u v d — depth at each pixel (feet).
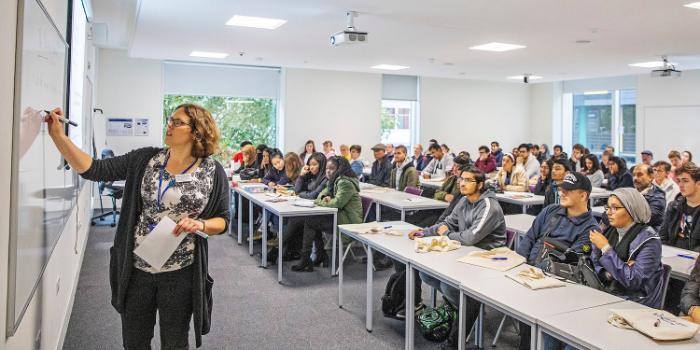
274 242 17.65
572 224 9.26
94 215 25.58
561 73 33.83
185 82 30.96
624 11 16.48
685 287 7.36
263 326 11.42
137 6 16.48
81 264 15.93
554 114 40.09
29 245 5.31
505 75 35.50
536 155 32.94
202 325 7.23
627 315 6.16
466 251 9.94
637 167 14.61
